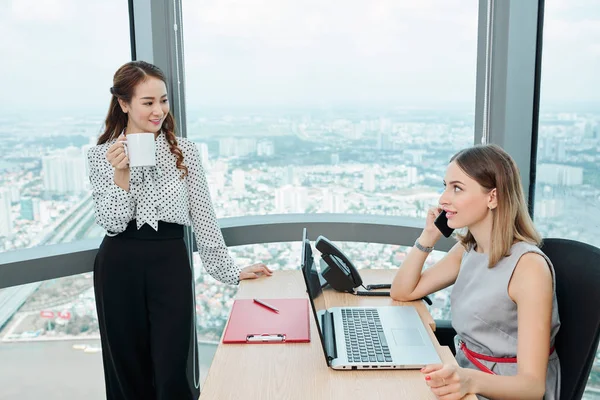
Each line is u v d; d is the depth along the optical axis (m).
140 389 2.33
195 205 2.29
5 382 2.48
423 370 1.35
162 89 2.14
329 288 2.16
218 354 1.58
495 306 1.63
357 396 1.34
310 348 1.62
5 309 2.41
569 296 1.60
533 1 2.46
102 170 2.12
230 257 2.35
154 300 2.19
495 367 1.63
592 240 2.30
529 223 1.70
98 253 2.22
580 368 1.50
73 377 2.62
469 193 1.67
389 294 2.07
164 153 2.20
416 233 2.67
